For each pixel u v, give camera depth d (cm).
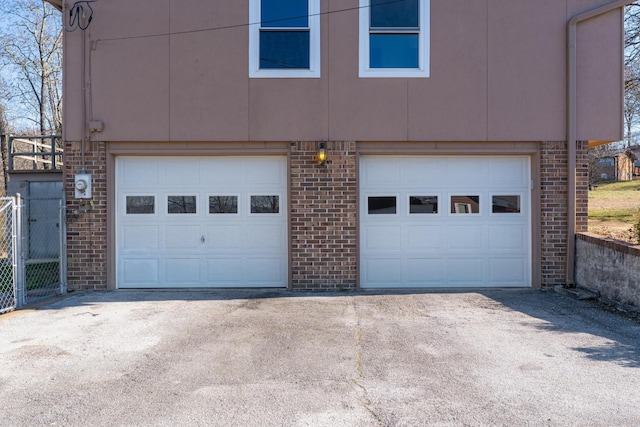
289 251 916
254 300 829
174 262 938
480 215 942
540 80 916
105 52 909
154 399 428
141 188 938
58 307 777
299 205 912
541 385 454
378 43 915
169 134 909
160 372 492
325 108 909
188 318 707
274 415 396
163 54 910
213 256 939
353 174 912
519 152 925
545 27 914
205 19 911
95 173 915
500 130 914
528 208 940
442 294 877
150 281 937
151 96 909
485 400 422
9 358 532
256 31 909
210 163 938
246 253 938
